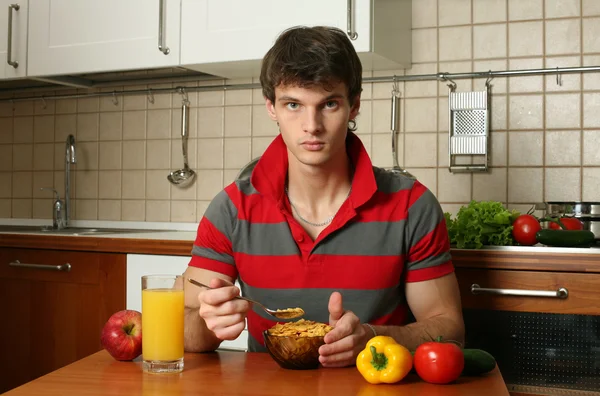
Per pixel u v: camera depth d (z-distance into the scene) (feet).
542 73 7.78
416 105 8.30
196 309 4.38
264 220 4.52
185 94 9.32
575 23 7.74
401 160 8.38
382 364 3.29
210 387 3.22
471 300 6.48
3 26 8.95
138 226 9.57
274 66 3.90
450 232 6.63
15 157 10.35
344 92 3.91
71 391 3.14
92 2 8.42
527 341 6.36
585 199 7.70
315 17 7.34
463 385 3.29
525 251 6.29
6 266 8.16
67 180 9.69
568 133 7.75
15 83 10.03
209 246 4.65
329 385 3.26
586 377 6.18
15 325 8.14
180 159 9.39
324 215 4.53
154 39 8.09
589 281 6.14
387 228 4.45
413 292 4.58
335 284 4.41
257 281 4.51
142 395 3.08
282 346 3.49
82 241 7.74
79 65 8.49
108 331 3.73
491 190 8.03
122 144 9.71
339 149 4.36
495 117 8.00
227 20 7.74
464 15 8.13
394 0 7.80
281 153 4.61
